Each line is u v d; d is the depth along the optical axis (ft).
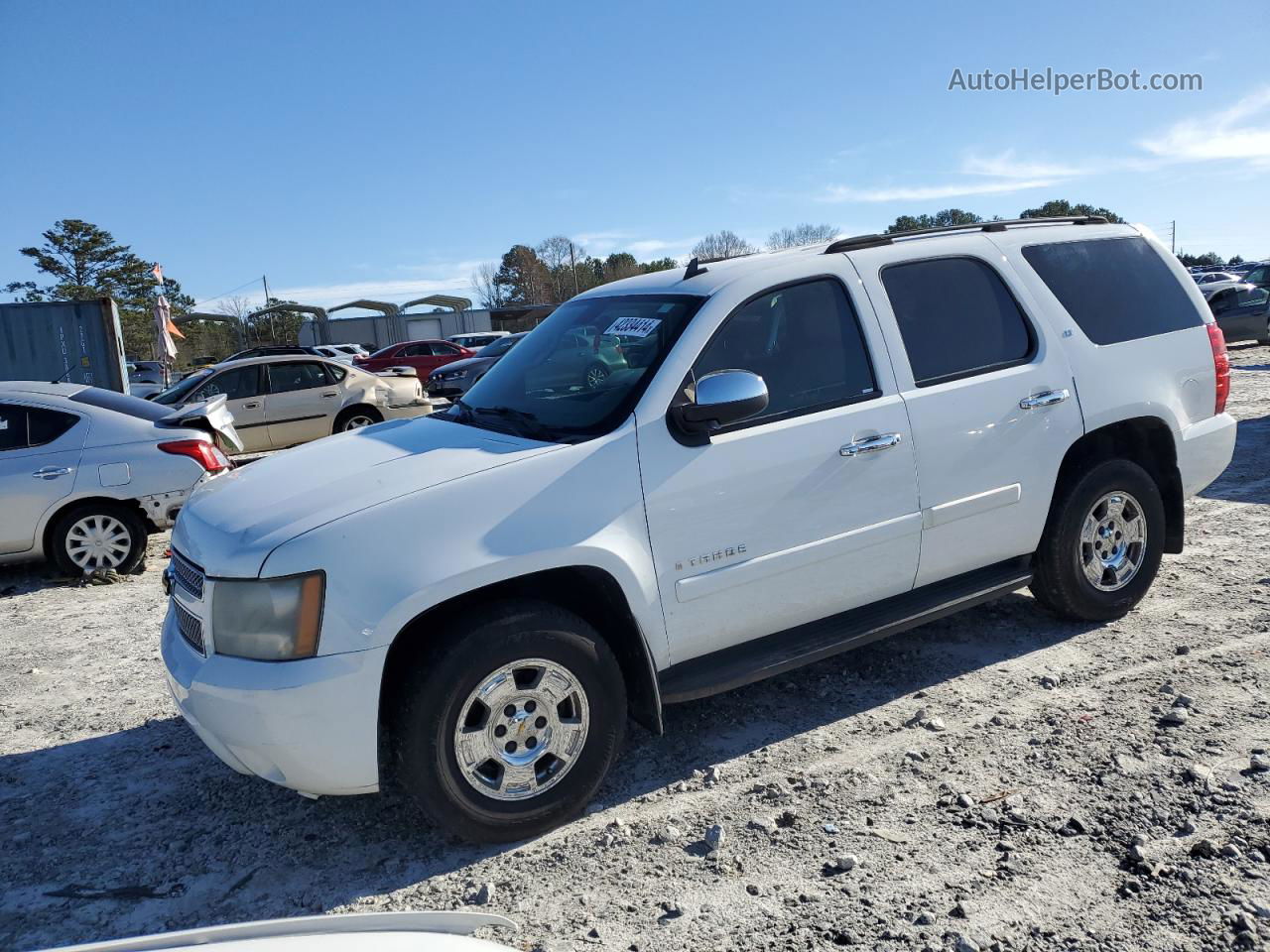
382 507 10.27
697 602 11.66
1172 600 16.63
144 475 24.45
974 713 13.01
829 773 11.76
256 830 11.60
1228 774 10.93
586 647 10.88
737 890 9.62
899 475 12.92
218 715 10.18
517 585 10.96
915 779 11.43
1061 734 12.21
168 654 11.39
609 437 11.25
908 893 9.32
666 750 12.75
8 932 9.83
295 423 47.47
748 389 11.10
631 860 10.31
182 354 223.10
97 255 229.86
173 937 5.59
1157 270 16.07
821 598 12.66
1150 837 9.89
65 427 24.30
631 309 13.20
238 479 12.45
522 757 10.72
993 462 13.74
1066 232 15.46
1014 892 9.21
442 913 5.99
